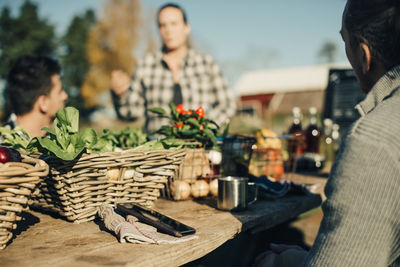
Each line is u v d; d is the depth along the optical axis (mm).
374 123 713
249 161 1767
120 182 1191
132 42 20969
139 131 1819
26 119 1927
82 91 25125
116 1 20828
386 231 683
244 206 1399
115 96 2861
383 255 697
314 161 2570
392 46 766
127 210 1071
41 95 1892
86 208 1164
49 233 1068
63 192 1109
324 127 3143
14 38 29719
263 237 2020
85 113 25484
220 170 1665
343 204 707
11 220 899
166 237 997
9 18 29797
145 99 3064
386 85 787
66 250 916
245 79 31328
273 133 1983
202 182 1583
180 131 1571
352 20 824
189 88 3047
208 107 3104
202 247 1003
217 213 1354
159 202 1548
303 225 2336
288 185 1773
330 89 4285
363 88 911
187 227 1053
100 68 23516
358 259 689
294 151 2188
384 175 672
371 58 815
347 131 762
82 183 1124
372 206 679
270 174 1979
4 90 1949
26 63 1883
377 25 774
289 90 28297
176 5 2982
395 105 727
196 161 1569
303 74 29859
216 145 1521
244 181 1409
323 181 2107
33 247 941
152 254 878
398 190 668
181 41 3002
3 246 921
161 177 1283
